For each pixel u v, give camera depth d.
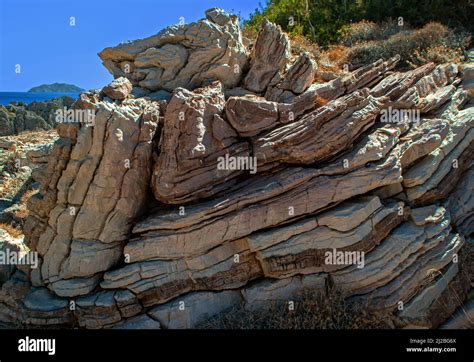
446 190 7.61
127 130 6.79
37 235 7.08
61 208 6.87
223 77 8.37
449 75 9.02
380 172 7.04
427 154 7.55
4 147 15.37
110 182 6.73
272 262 6.70
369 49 10.67
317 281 6.77
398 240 6.89
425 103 8.04
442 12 12.73
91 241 6.86
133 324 6.58
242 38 9.41
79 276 6.81
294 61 8.79
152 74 8.28
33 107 25.30
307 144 6.93
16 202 11.00
